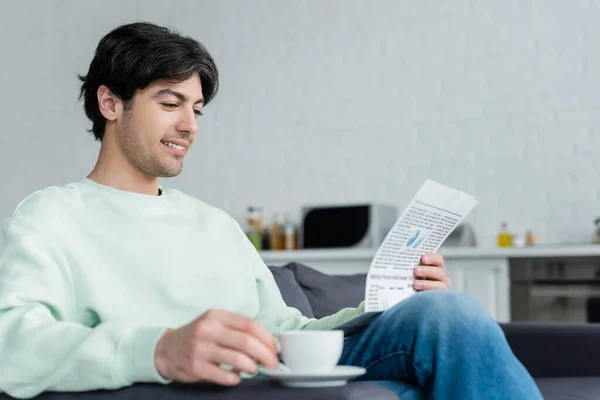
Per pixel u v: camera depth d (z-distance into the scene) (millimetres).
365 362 1082
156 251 1292
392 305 1184
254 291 1474
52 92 5125
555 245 3297
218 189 4590
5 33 5297
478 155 3918
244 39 4602
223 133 4609
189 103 1362
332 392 845
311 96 4383
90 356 962
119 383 956
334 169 4281
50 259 1164
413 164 4074
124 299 1231
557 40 3777
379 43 4223
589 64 3699
